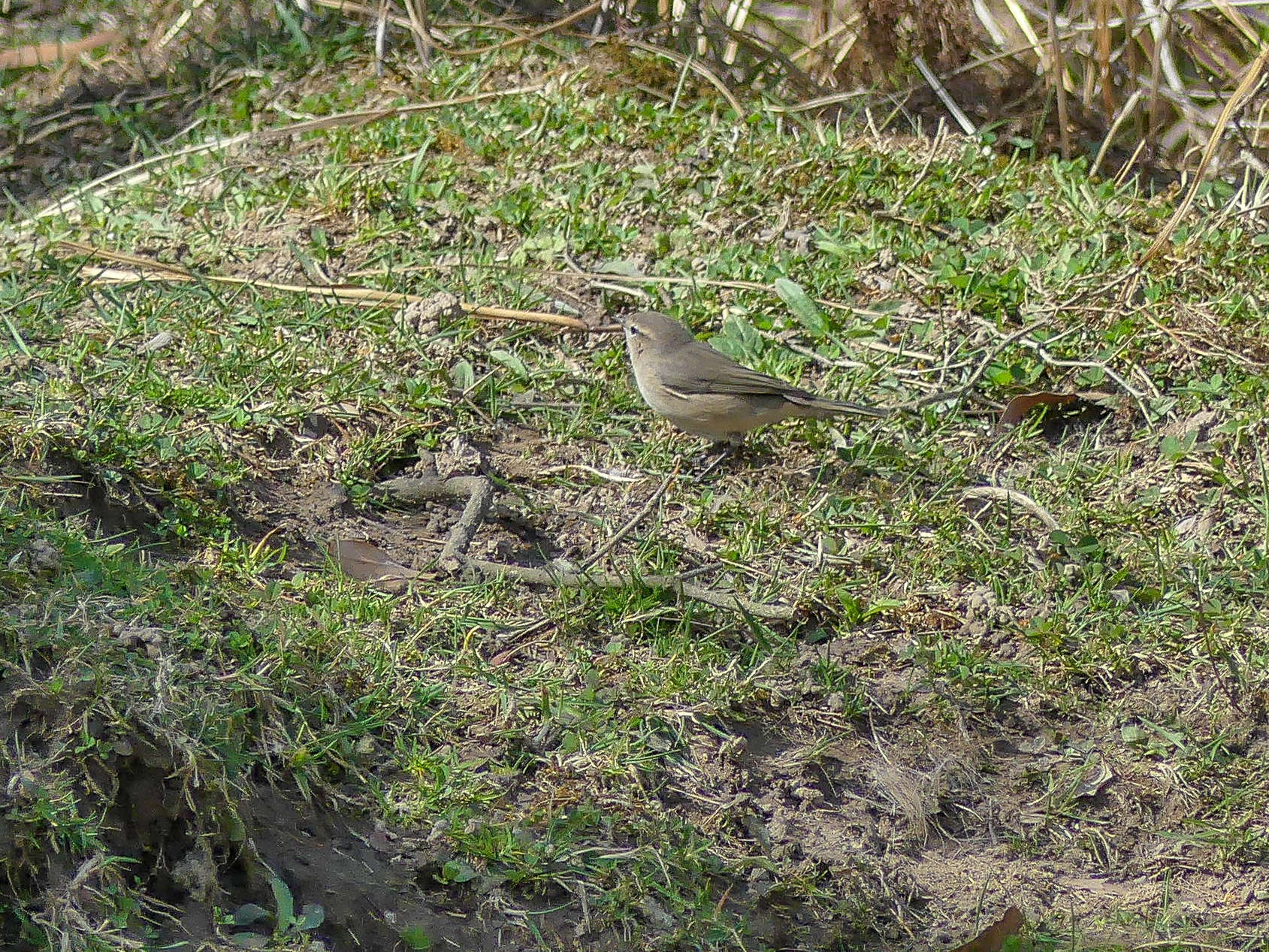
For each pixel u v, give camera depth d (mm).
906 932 7715
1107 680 9258
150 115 16453
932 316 12297
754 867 7828
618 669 8836
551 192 13789
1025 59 16391
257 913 6805
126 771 6836
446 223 13352
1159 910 7934
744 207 13617
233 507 9633
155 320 11398
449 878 7250
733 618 9391
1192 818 8461
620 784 8055
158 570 8422
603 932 7234
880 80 15906
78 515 8836
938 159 14375
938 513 10359
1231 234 12930
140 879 6723
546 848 7500
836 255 12898
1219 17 16328
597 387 11461
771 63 16719
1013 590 9766
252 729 7508
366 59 16859
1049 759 8812
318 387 10953
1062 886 8109
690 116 15133
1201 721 9008
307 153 14727
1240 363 11547
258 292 12195
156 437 9625
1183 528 10367
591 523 10164
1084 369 11719
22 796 6473
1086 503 10539
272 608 8508
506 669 8711
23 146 16156
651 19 17406
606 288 12570
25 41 18047
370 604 8852
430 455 10633
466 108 15383
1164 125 16047
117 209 13922
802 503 10570
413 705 8242
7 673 6848
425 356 11453
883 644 9367
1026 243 13156
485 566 9453
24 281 12172
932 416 11242
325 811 7449
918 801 8461
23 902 6344
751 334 11883
